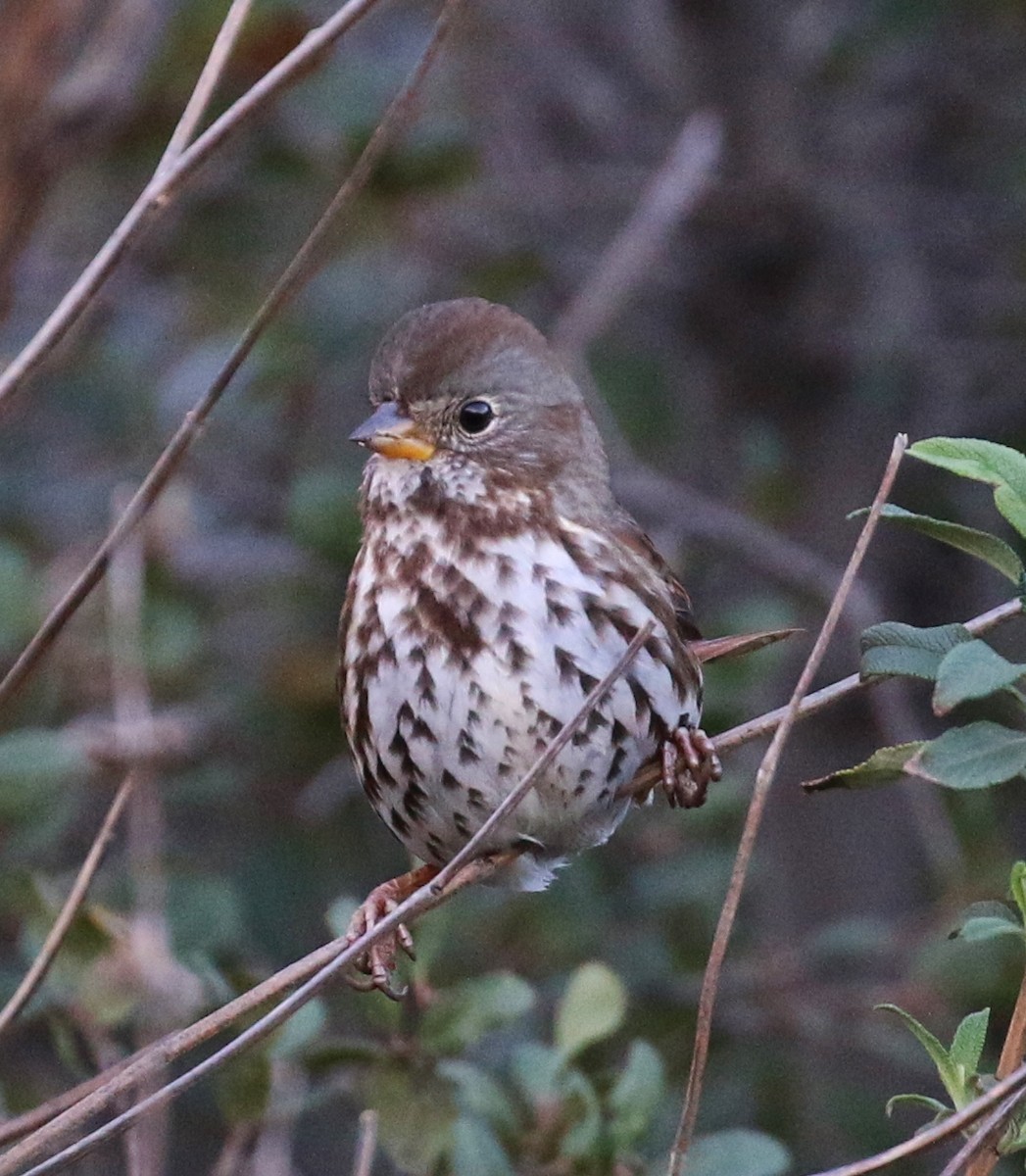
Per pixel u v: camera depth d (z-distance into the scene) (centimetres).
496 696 811
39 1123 697
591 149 1470
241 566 1251
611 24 1459
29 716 1101
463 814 830
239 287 1348
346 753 1205
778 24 1430
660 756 833
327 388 1374
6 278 1035
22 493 1308
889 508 643
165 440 1312
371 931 648
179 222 1345
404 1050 852
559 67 1459
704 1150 848
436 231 1412
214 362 1312
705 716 1188
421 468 836
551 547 828
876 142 1442
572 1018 855
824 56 1416
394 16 1407
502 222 1430
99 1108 647
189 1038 661
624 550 844
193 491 1325
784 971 1194
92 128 1065
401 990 853
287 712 1192
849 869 1396
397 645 821
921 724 1402
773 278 1450
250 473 1361
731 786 1205
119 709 865
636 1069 841
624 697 819
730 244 1446
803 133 1440
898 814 1403
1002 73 1430
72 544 1258
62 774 987
